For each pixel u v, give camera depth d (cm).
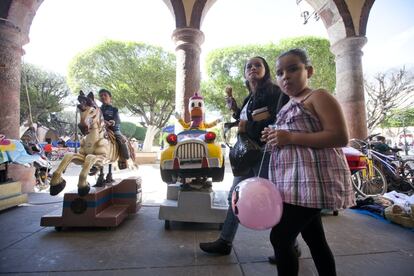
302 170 137
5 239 298
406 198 432
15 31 550
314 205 131
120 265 232
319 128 140
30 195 541
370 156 562
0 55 532
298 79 150
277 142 143
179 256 251
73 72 1700
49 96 2169
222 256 252
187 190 335
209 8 632
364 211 419
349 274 215
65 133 2459
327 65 1503
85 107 345
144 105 1880
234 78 1641
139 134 2911
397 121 2048
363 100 637
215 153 312
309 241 159
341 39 654
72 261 240
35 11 606
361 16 651
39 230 330
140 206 429
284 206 142
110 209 365
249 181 146
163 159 319
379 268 226
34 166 628
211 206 328
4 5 543
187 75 562
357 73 637
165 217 329
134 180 403
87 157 338
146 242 288
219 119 400
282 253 140
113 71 1667
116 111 423
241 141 232
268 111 221
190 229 332
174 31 580
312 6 734
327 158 138
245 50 1612
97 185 389
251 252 262
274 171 153
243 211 140
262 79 236
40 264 234
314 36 1533
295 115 146
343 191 136
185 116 547
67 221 323
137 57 1661
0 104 527
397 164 596
